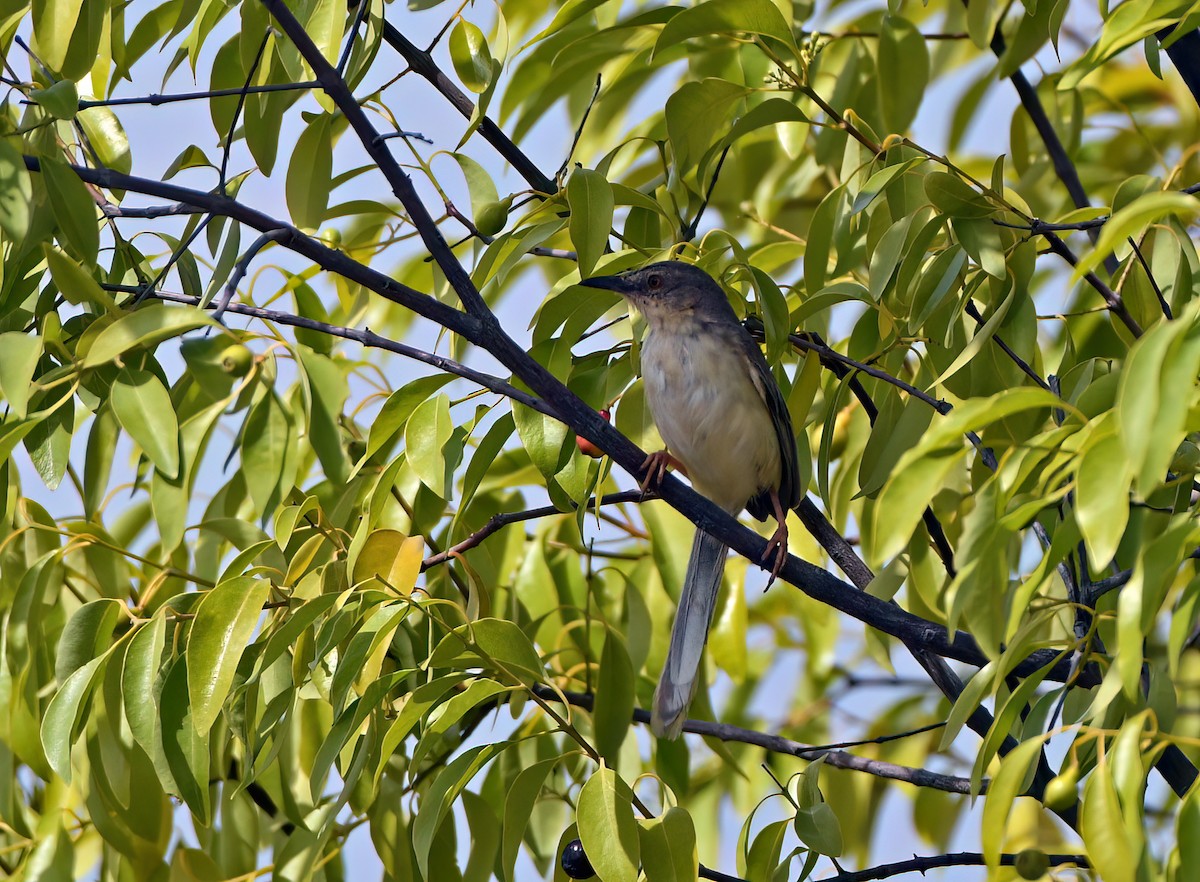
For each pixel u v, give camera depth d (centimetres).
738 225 1224
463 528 938
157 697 691
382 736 727
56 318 738
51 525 846
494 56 808
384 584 675
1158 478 418
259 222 736
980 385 792
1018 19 1082
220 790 934
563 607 947
